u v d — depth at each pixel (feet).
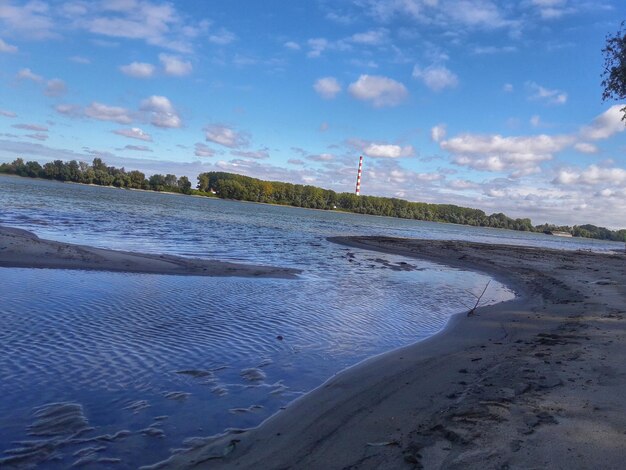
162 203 309.42
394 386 21.45
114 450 15.05
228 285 47.44
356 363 25.70
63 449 14.94
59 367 21.75
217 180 653.30
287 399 19.95
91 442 15.47
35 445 15.08
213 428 16.89
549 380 20.71
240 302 39.42
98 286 41.06
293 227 198.59
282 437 16.20
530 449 13.89
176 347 25.84
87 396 19.01
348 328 33.71
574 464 12.94
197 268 55.83
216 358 24.66
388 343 30.58
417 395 20.03
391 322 36.94
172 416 17.69
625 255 172.86
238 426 17.13
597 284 63.46
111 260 54.13
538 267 92.89
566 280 68.80
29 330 26.73
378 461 13.92
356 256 97.40
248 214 283.79
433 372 23.59
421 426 16.46
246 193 618.03
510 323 37.73
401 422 17.04
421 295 52.60
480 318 40.27
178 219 168.86
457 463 13.33
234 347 26.76
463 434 15.26
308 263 76.33
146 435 16.14
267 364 24.38
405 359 26.43
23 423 16.47
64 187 422.41
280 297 43.37
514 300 52.21
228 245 95.25
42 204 174.50
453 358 26.45
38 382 19.97
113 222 127.13
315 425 17.16
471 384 21.18
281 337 29.60
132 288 41.47
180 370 22.57
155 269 52.49
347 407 18.90
